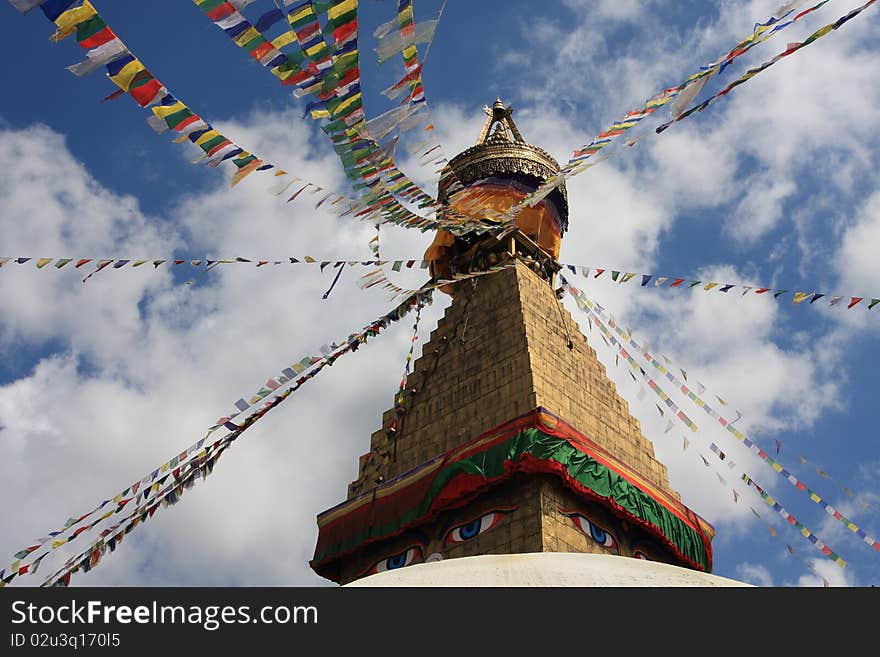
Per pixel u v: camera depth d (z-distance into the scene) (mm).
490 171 37281
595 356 33938
